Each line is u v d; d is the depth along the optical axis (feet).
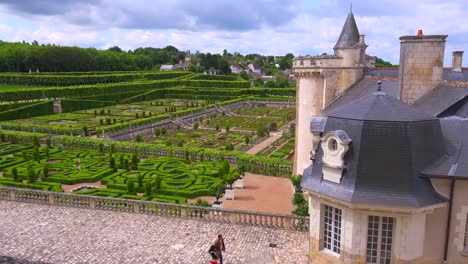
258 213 97.76
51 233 92.27
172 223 99.14
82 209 108.58
